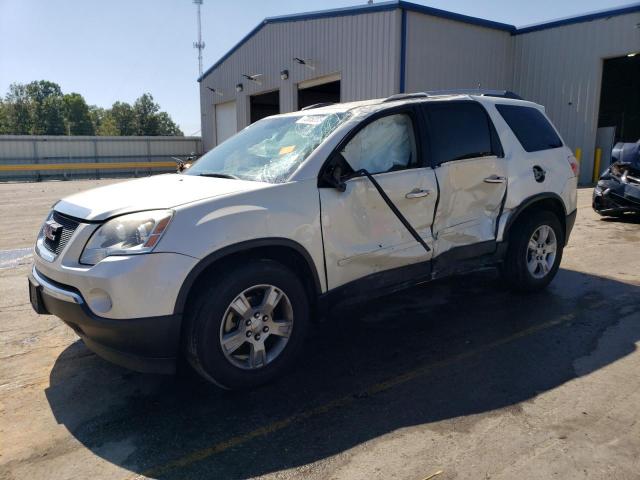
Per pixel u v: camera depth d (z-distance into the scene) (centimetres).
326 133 394
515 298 537
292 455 284
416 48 1605
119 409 336
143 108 8594
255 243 339
